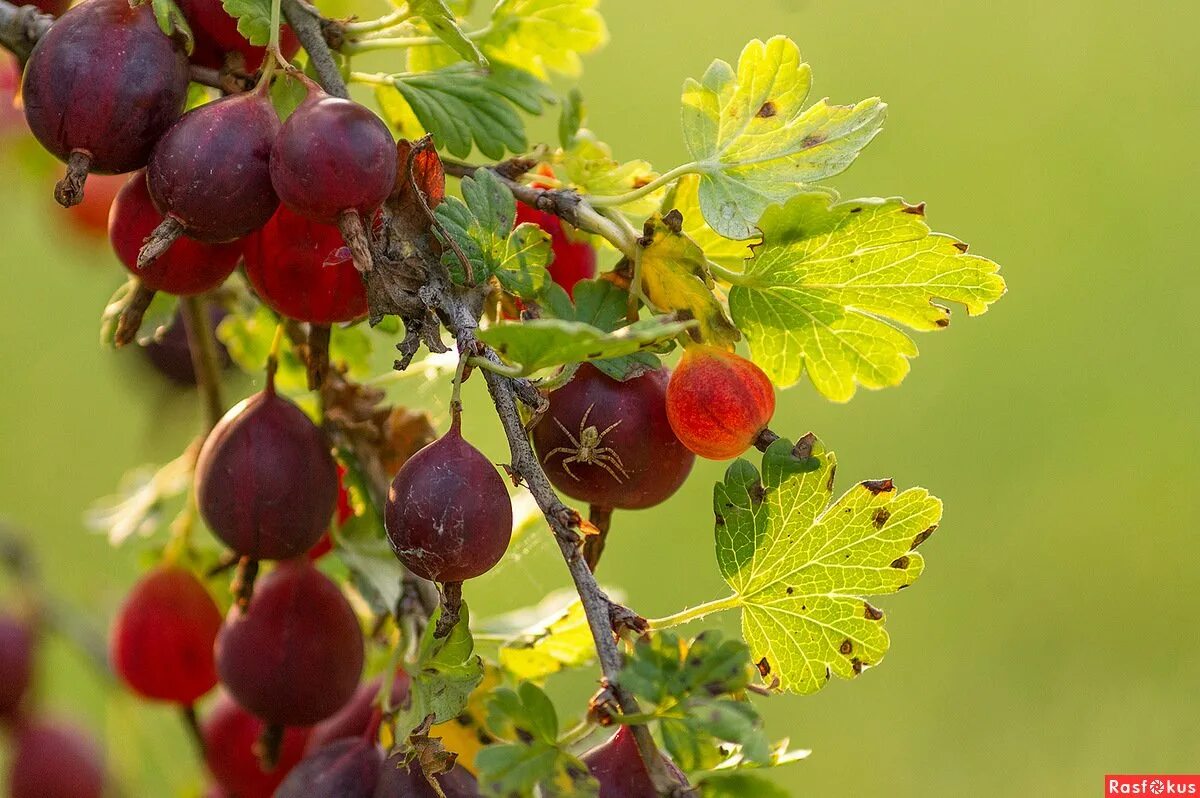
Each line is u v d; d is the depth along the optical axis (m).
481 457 0.80
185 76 0.82
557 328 0.79
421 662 0.81
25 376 1.51
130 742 0.94
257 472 0.83
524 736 0.80
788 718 1.53
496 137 0.85
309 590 0.84
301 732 0.87
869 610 0.82
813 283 0.83
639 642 0.79
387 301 0.81
